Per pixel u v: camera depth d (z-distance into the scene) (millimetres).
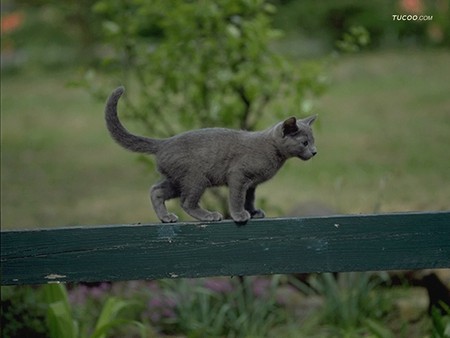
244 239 4293
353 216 4293
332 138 14828
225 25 7660
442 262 4301
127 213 11125
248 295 7266
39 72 22859
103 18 22062
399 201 10719
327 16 22953
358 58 21812
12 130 16812
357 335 6797
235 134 4695
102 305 7250
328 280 7195
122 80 8523
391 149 13812
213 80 7730
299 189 11750
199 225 4285
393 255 4305
